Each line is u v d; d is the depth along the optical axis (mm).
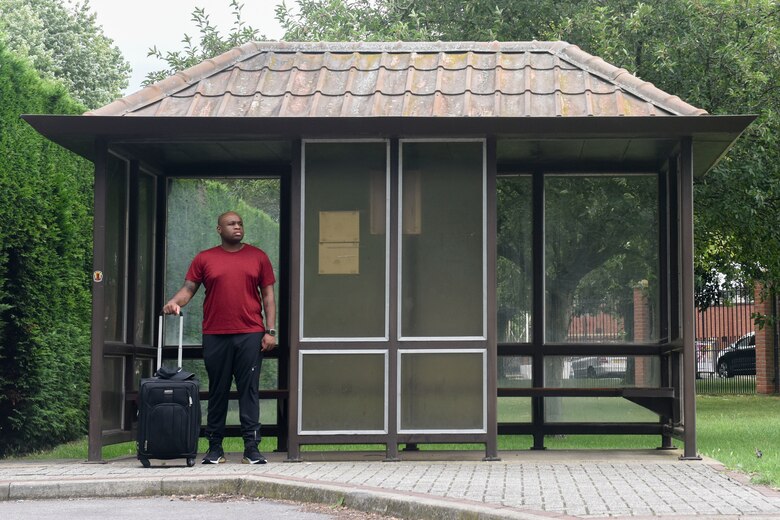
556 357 11375
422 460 9680
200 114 9570
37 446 11305
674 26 14523
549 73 10102
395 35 16594
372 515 7051
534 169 11383
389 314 9461
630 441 13227
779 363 26828
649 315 11305
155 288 11180
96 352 9453
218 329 9445
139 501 7812
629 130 9219
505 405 11242
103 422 9836
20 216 10586
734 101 14281
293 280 9523
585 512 6418
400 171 9531
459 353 9453
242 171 11164
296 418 9445
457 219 9555
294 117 9188
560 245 11430
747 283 24328
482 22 17141
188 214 11258
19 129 10828
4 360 10766
